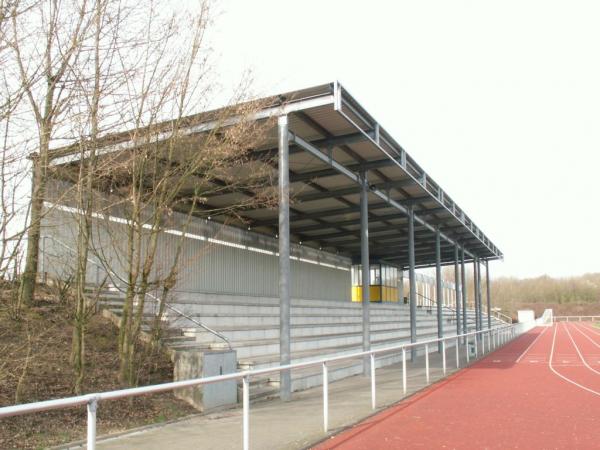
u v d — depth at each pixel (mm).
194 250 22141
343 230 29719
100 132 9859
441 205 23359
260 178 15539
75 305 11523
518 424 9617
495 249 42000
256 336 18016
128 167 10836
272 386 13508
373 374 11164
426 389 14422
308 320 24047
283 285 12891
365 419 10164
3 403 8914
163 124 11055
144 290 11195
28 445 7711
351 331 26031
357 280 41500
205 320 17516
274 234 29125
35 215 8570
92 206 10844
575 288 125875
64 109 8609
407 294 51094
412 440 8352
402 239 32312
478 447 7887
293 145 14531
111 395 4871
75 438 8188
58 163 10141
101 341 12578
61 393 9758
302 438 8375
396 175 19469
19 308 11883
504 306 121812
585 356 26000
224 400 11312
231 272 24875
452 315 50750
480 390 14195
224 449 7719
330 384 15531
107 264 11109
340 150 16438
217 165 12172
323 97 12688
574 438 8477
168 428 9211
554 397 12938
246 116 11648
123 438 8438
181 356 11320
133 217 10875
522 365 21453
